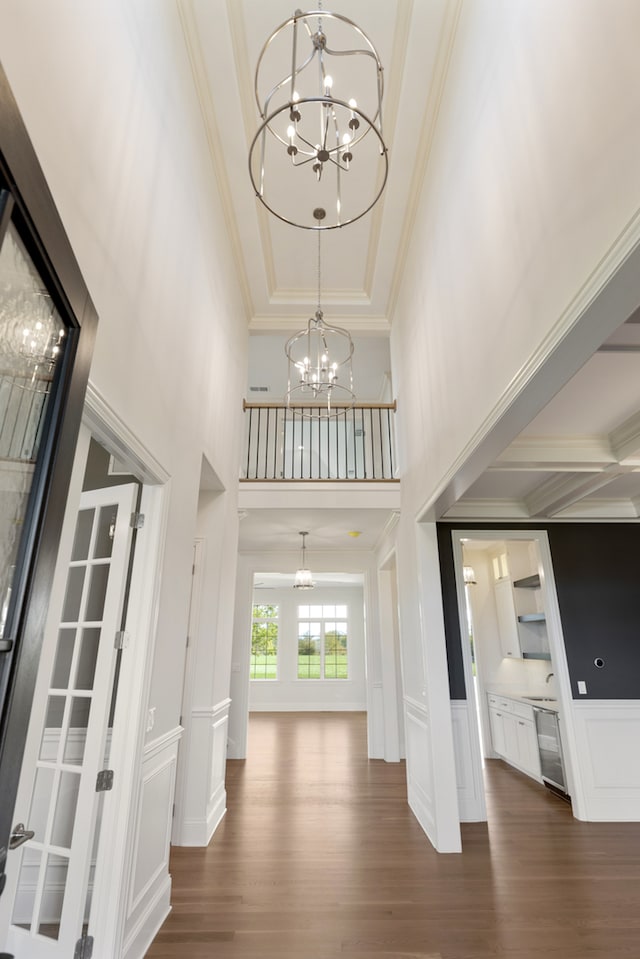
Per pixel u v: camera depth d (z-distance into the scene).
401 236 4.59
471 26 2.81
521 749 5.48
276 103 3.66
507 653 6.33
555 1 1.81
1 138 0.72
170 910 2.69
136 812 2.22
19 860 1.76
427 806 3.88
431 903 2.80
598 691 4.46
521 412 2.24
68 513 1.84
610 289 1.47
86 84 1.71
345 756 6.43
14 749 0.89
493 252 2.47
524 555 6.20
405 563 4.73
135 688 2.31
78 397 1.13
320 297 5.43
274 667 11.25
